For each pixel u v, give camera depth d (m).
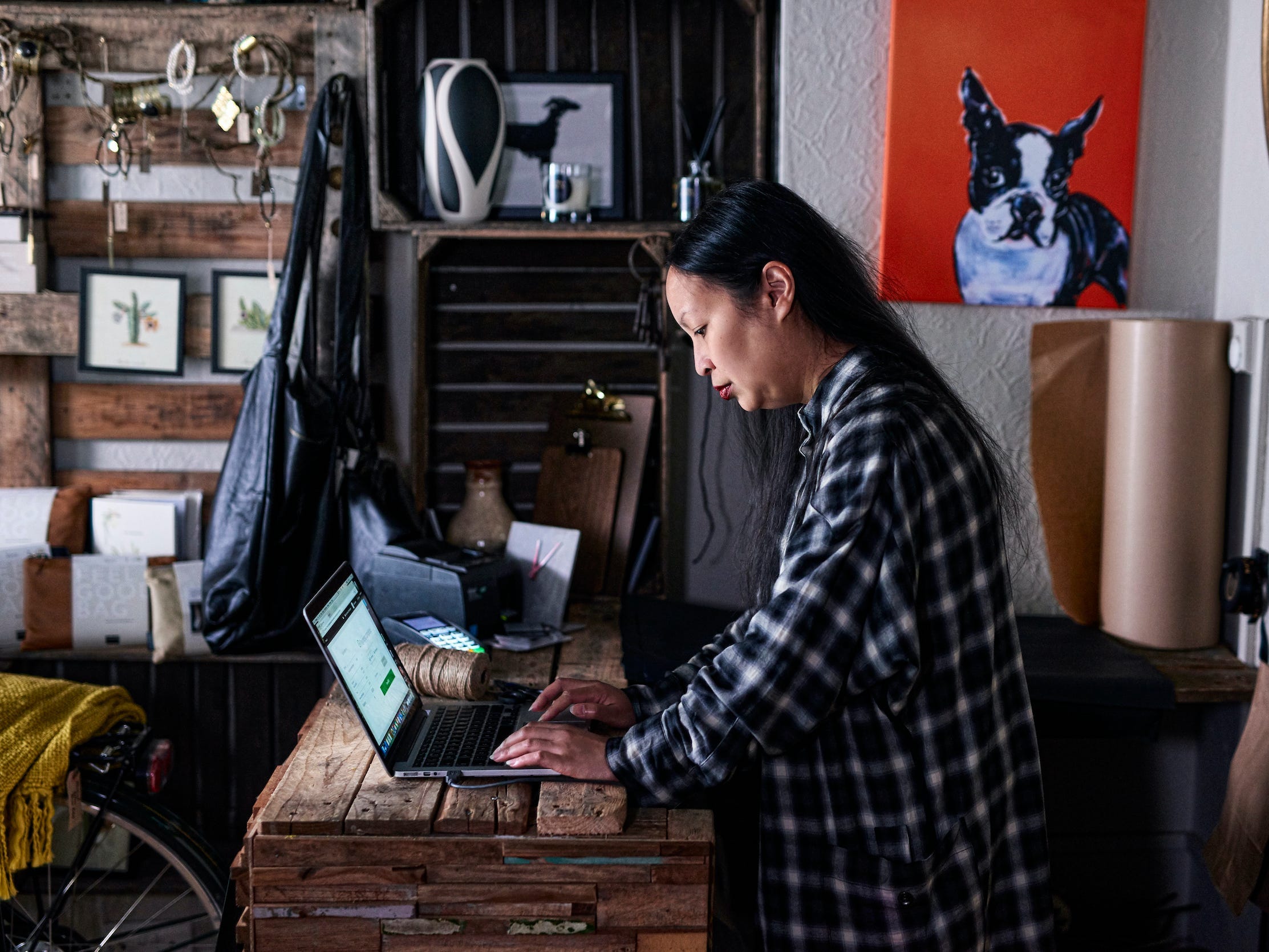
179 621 2.56
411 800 1.47
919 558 1.29
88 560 2.58
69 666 2.64
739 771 1.48
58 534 2.67
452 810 1.43
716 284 1.39
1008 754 1.38
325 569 2.53
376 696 1.63
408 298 2.74
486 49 2.70
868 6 2.53
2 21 2.58
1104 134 2.52
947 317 2.60
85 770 2.15
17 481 2.74
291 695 2.66
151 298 2.70
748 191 1.41
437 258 2.75
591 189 2.71
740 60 2.71
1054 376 2.51
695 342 1.46
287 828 1.41
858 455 1.30
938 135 2.51
